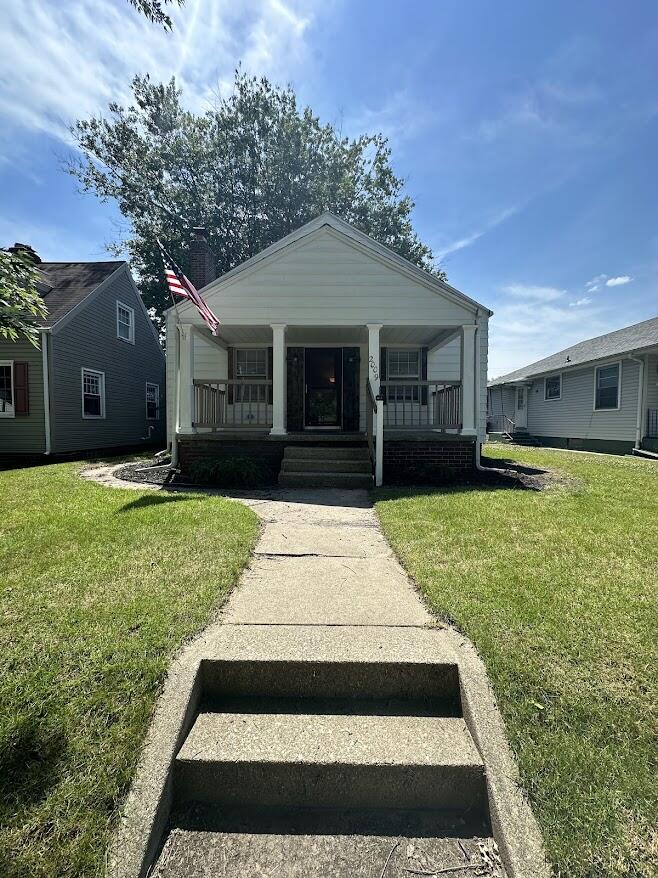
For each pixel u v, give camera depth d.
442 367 10.42
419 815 1.60
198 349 10.19
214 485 6.57
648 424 12.85
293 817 1.59
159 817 1.46
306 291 7.70
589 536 3.74
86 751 1.57
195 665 1.99
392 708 1.96
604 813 1.39
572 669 1.95
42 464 11.18
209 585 2.74
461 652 2.09
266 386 9.41
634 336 15.05
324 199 21.06
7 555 3.20
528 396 19.77
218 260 20.83
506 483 6.68
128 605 2.46
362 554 3.50
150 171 20.47
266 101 20.48
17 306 6.21
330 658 2.03
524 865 1.30
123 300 15.45
